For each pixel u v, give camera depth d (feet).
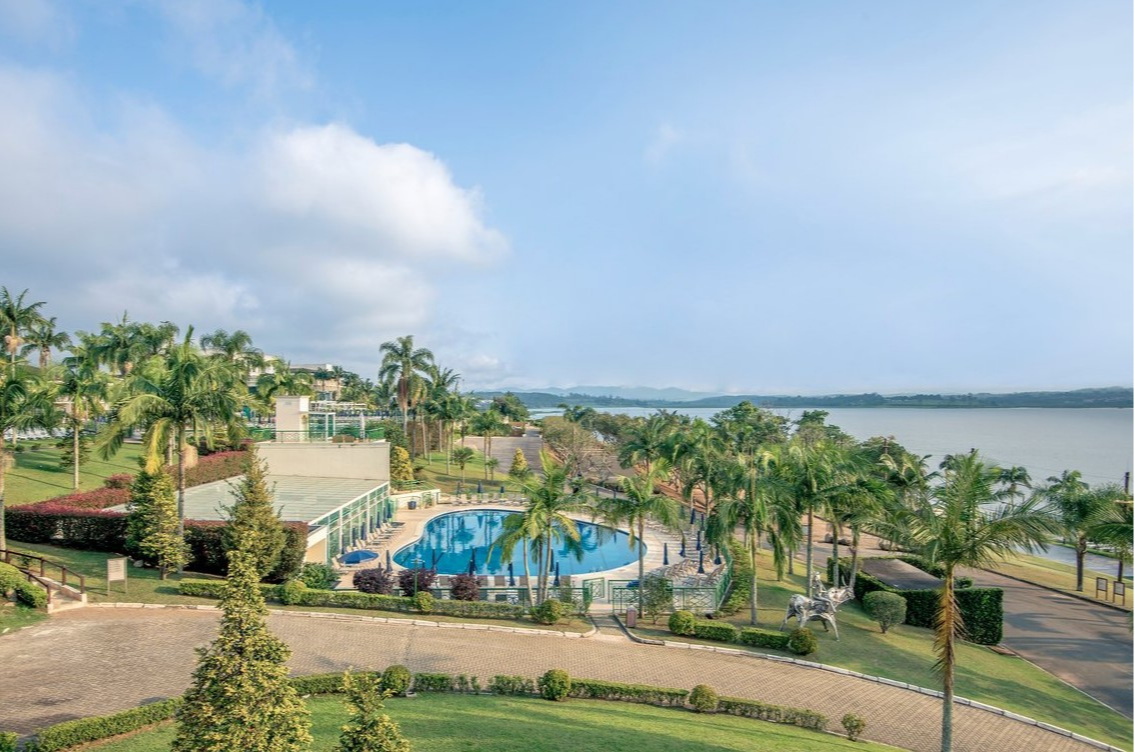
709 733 63.93
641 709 70.64
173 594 92.48
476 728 59.72
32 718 55.93
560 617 99.91
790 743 62.80
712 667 86.12
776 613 113.19
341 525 138.10
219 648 37.81
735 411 347.56
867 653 95.71
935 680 87.81
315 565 106.11
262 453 181.68
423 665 77.92
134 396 97.30
